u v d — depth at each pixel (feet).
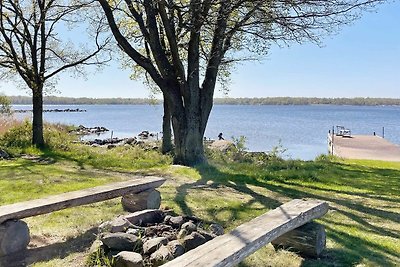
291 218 11.36
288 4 27.58
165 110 44.55
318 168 35.55
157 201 17.52
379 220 17.63
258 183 25.67
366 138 92.22
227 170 30.30
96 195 14.75
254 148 79.56
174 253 10.71
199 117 32.27
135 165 32.65
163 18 29.17
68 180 24.77
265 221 11.00
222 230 13.56
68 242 13.19
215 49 31.42
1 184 22.67
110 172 28.89
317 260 12.12
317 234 12.25
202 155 32.68
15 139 45.21
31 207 12.64
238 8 29.22
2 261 11.54
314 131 138.00
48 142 45.52
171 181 25.45
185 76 31.91
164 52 32.42
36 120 43.78
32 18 42.55
